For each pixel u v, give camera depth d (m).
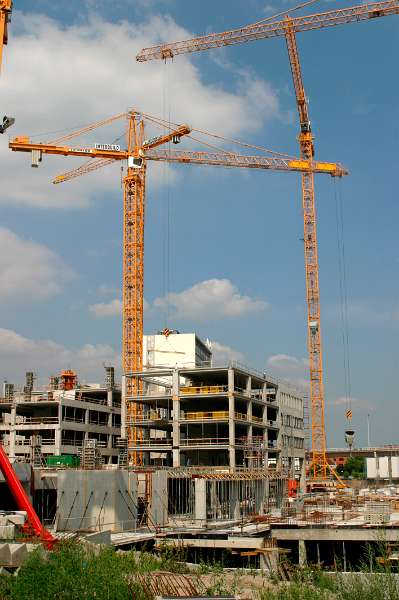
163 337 150.75
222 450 101.62
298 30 146.62
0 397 121.69
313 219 157.88
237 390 102.19
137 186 149.12
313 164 155.88
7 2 68.00
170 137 149.62
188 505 76.44
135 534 55.88
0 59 67.94
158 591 25.33
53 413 120.56
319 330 155.00
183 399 101.69
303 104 155.88
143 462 112.44
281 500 96.00
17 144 142.50
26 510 47.44
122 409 104.19
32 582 24.41
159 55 153.25
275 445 120.19
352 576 25.12
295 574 29.39
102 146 147.00
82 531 54.44
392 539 54.34
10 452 114.81
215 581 28.94
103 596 23.70
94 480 58.59
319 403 153.50
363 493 112.12
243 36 149.25
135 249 147.12
